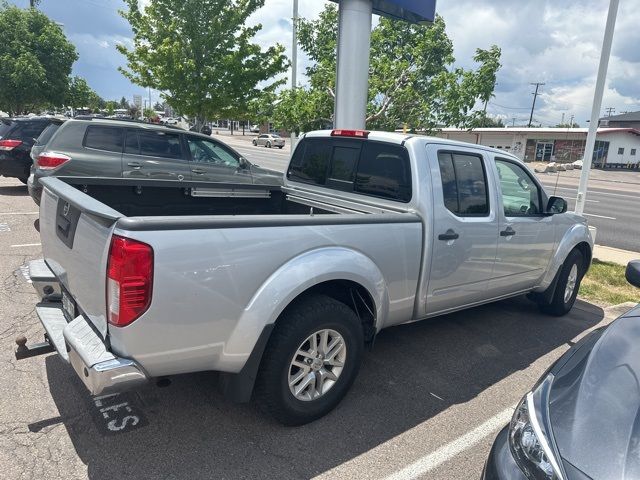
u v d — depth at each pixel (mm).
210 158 8938
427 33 8406
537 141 43375
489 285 4328
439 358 4176
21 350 2990
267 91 13688
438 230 3654
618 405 1889
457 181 3879
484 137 46250
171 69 12367
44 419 3000
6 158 11281
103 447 2773
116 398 3260
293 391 2977
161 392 3369
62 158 7555
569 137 42219
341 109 6656
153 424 3010
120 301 2289
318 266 2865
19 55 23109
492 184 4152
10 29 23188
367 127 8312
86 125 7852
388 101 8297
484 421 3264
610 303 6020
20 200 10711
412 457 2855
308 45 9578
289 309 2904
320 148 4531
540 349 4480
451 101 8383
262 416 3158
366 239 3193
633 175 42000
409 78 8250
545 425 1897
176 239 2371
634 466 1618
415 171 3617
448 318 5168
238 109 13578
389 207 3785
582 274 5598
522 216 4516
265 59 13344
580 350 2367
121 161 8000
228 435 2943
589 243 5469
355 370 3270
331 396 3166
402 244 3439
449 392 3621
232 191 4570
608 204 18750
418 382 3740
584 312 5641
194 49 12586
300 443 2912
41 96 24250
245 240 2600
